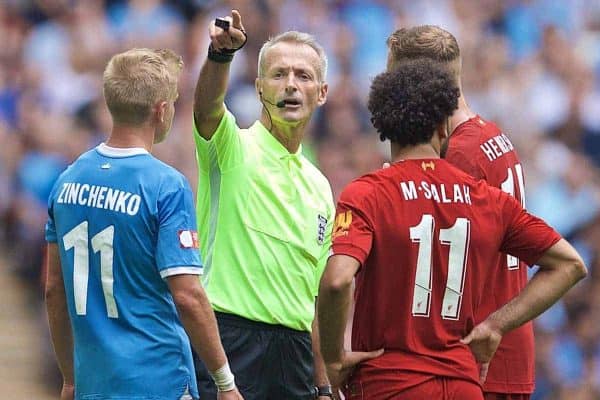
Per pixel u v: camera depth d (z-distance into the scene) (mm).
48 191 44969
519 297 18094
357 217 17516
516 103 50750
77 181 18672
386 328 17688
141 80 18578
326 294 17266
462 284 17781
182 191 18406
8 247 43406
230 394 18719
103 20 50000
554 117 50656
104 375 18266
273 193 21531
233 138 21359
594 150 50281
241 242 21375
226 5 49969
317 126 47062
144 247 18250
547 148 49406
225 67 20438
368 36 51312
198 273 18234
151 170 18438
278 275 21438
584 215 47594
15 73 48469
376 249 17594
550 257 18047
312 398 22156
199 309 18172
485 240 17891
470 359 17922
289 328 21609
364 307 17859
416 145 18156
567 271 17969
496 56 52000
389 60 20516
